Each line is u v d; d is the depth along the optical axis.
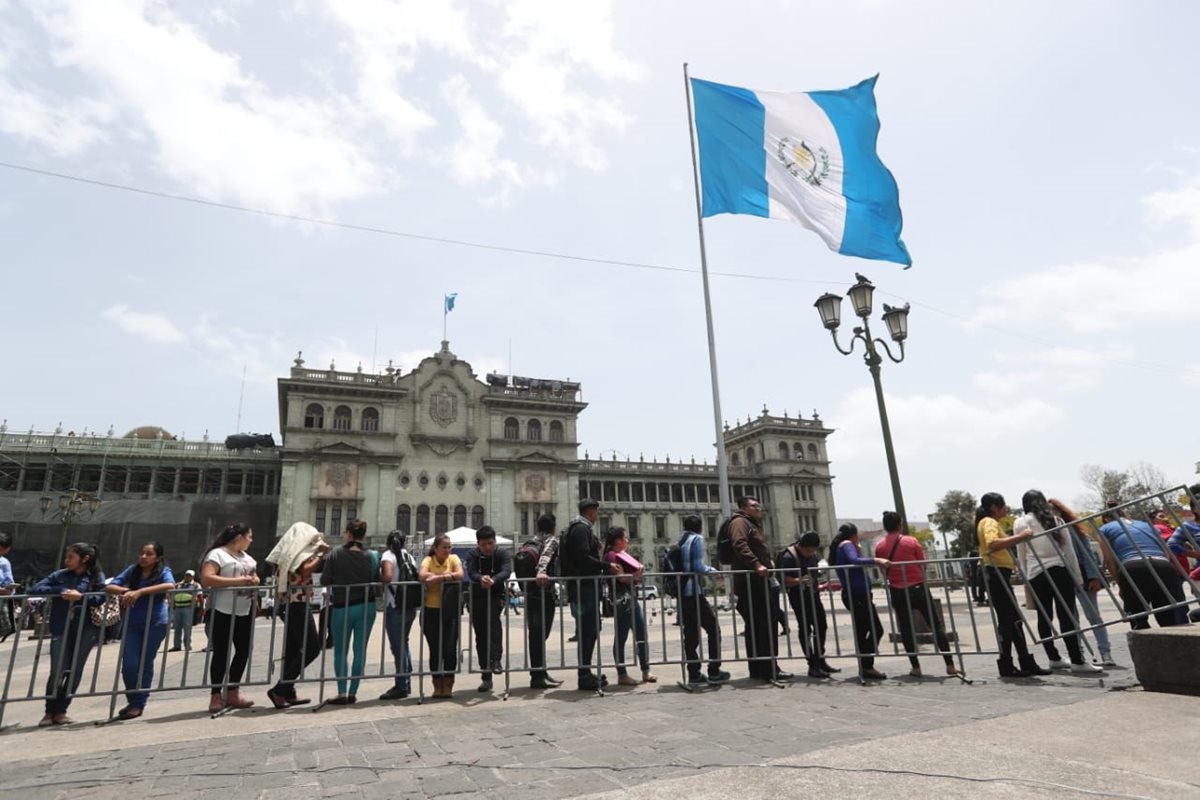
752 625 7.98
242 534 7.71
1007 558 7.82
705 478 71.38
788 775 3.79
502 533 57.38
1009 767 3.70
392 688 7.59
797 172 14.09
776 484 73.38
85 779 4.48
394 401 57.16
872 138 14.30
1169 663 5.53
